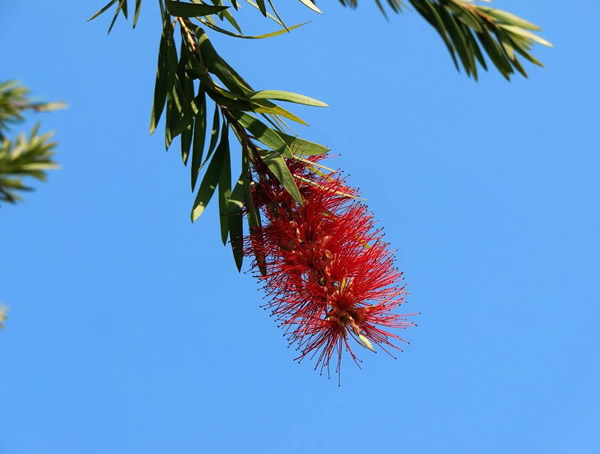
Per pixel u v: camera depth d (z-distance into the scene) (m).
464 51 3.13
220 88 4.19
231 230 4.02
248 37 4.08
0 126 1.31
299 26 3.81
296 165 4.05
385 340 3.62
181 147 4.30
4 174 1.28
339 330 3.66
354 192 3.92
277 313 3.74
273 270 3.79
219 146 4.27
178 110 4.29
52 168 1.31
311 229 3.83
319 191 3.92
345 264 3.69
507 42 3.10
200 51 4.25
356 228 3.79
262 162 4.09
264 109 4.09
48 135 1.32
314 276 3.74
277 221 3.88
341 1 3.07
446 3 3.02
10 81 1.30
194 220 4.06
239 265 4.00
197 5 4.09
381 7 3.07
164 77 4.23
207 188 4.20
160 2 4.21
